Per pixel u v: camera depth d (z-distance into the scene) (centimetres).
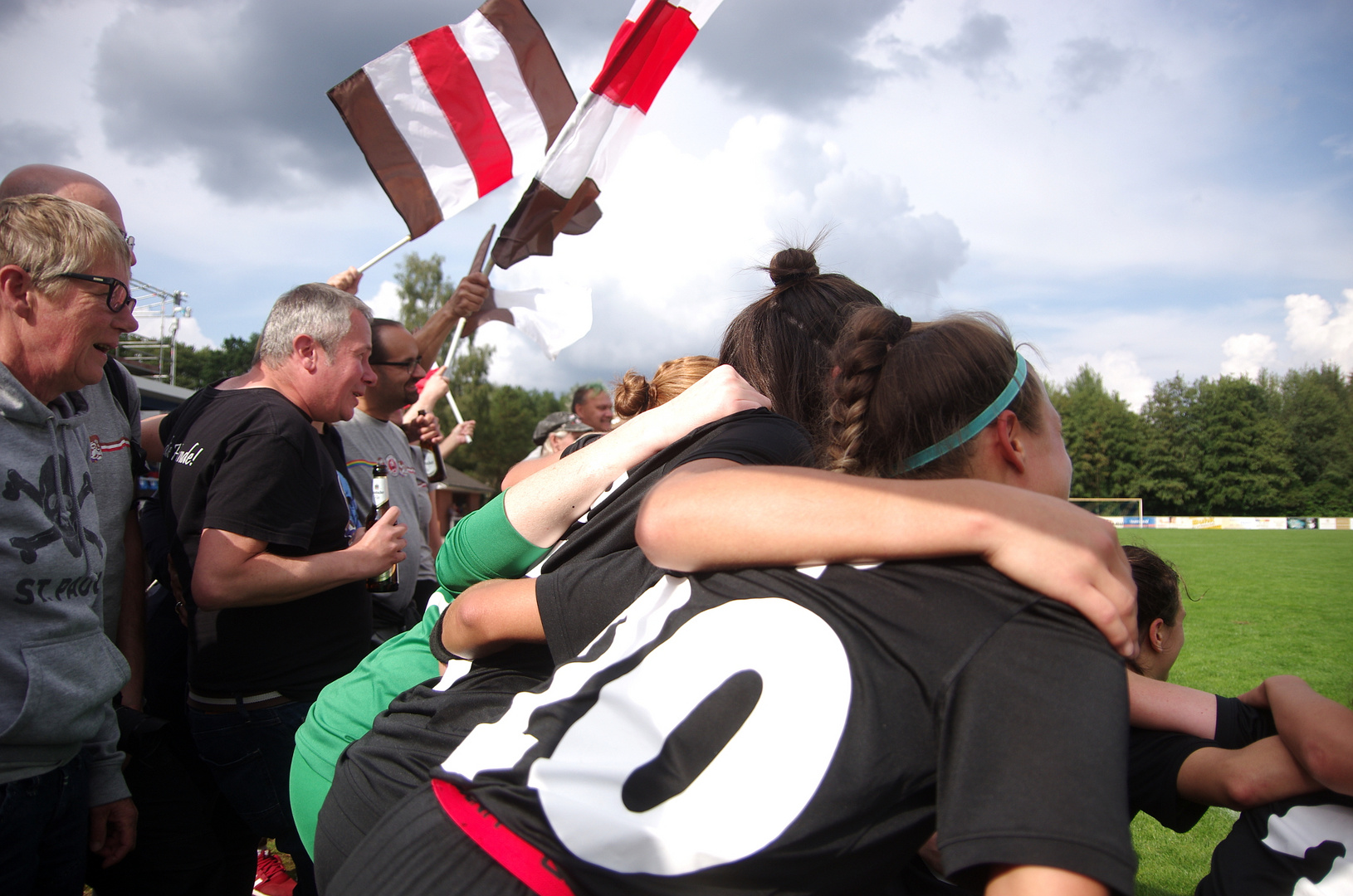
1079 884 61
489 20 411
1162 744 130
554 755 87
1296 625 847
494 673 120
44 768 162
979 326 101
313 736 146
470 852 91
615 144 393
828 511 82
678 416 127
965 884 70
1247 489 6397
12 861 156
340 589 232
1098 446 6706
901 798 75
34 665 156
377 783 115
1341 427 6488
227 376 268
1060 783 64
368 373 260
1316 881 112
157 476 270
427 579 356
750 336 157
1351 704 269
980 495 80
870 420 102
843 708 75
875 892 83
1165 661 188
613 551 116
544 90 418
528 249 396
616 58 381
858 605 79
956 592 77
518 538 129
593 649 98
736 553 86
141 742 206
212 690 214
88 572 171
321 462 229
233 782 216
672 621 90
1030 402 100
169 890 212
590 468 128
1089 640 73
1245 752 118
